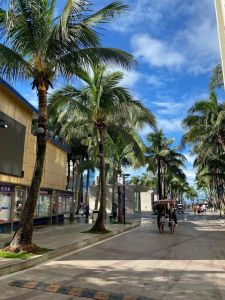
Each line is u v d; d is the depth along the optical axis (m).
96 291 7.42
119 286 7.93
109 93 20.86
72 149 40.25
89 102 21.55
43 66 12.70
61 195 29.95
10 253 11.49
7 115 18.41
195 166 45.25
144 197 82.00
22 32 12.09
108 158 33.59
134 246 15.48
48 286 7.82
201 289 7.64
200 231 24.30
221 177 40.88
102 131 22.39
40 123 12.90
